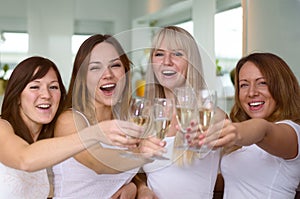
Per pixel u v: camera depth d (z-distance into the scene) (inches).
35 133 51.8
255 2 131.8
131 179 53.4
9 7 165.9
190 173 53.1
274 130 48.4
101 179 48.3
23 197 50.7
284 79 60.2
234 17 153.0
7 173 50.6
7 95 51.1
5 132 42.3
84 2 175.5
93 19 177.2
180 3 166.2
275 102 60.7
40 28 169.6
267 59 61.0
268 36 126.7
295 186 57.9
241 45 149.7
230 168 59.2
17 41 167.2
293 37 117.3
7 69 163.6
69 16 173.5
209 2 161.8
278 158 56.3
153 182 54.4
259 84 61.1
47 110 49.7
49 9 170.4
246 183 58.1
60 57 172.1
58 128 42.3
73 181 48.1
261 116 61.2
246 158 58.2
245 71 62.1
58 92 50.2
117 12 180.2
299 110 59.9
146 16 180.5
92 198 48.0
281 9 121.7
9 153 38.8
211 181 54.9
